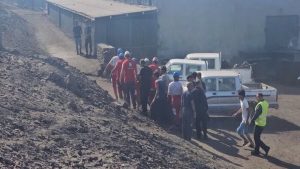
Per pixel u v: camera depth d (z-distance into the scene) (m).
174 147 14.04
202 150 15.73
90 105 16.56
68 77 18.67
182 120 17.03
